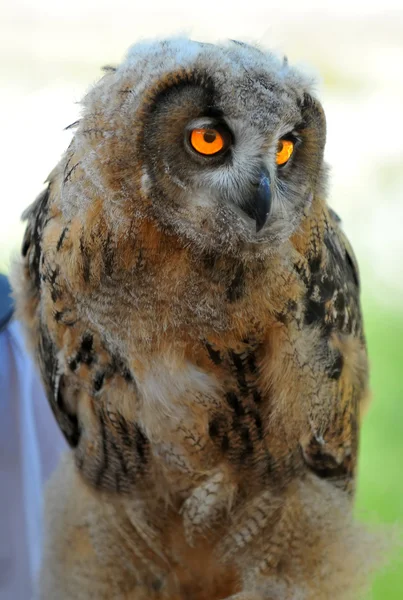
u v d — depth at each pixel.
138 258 6.43
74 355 7.05
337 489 8.06
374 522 8.41
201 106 6.24
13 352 8.16
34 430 8.34
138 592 8.04
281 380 7.01
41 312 7.27
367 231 19.53
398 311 17.09
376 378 15.27
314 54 25.41
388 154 21.69
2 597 8.02
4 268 9.54
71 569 8.00
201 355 6.82
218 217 6.36
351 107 23.58
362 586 8.08
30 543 8.20
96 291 6.59
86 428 7.54
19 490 8.12
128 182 6.27
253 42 7.15
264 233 6.43
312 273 7.00
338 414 7.64
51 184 7.02
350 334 7.73
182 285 6.50
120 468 7.69
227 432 7.31
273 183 6.41
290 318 6.85
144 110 6.20
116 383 7.09
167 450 7.37
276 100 6.26
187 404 7.02
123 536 7.96
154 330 6.65
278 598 7.85
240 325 6.70
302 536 7.82
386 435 14.12
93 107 6.44
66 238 6.57
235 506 7.80
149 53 6.46
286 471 7.68
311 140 6.64
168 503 7.85
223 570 8.09
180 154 6.30
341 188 20.86
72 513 8.03
